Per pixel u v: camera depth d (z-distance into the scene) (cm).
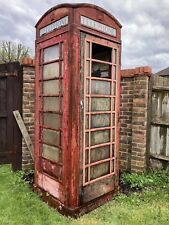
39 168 369
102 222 293
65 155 306
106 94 349
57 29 312
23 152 479
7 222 287
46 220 295
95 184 334
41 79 356
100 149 345
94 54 398
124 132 490
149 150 466
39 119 367
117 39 352
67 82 298
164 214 314
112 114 360
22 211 316
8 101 488
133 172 468
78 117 300
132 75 462
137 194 378
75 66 291
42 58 352
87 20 302
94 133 332
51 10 324
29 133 486
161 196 368
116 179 375
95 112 328
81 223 289
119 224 289
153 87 454
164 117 444
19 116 474
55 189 329
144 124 448
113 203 350
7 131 492
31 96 484
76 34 288
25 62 470
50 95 335
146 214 314
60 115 315
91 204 326
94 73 399
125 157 491
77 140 301
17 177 441
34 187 383
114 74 355
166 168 448
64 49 300
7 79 485
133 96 464
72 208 302
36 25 363
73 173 300
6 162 494
